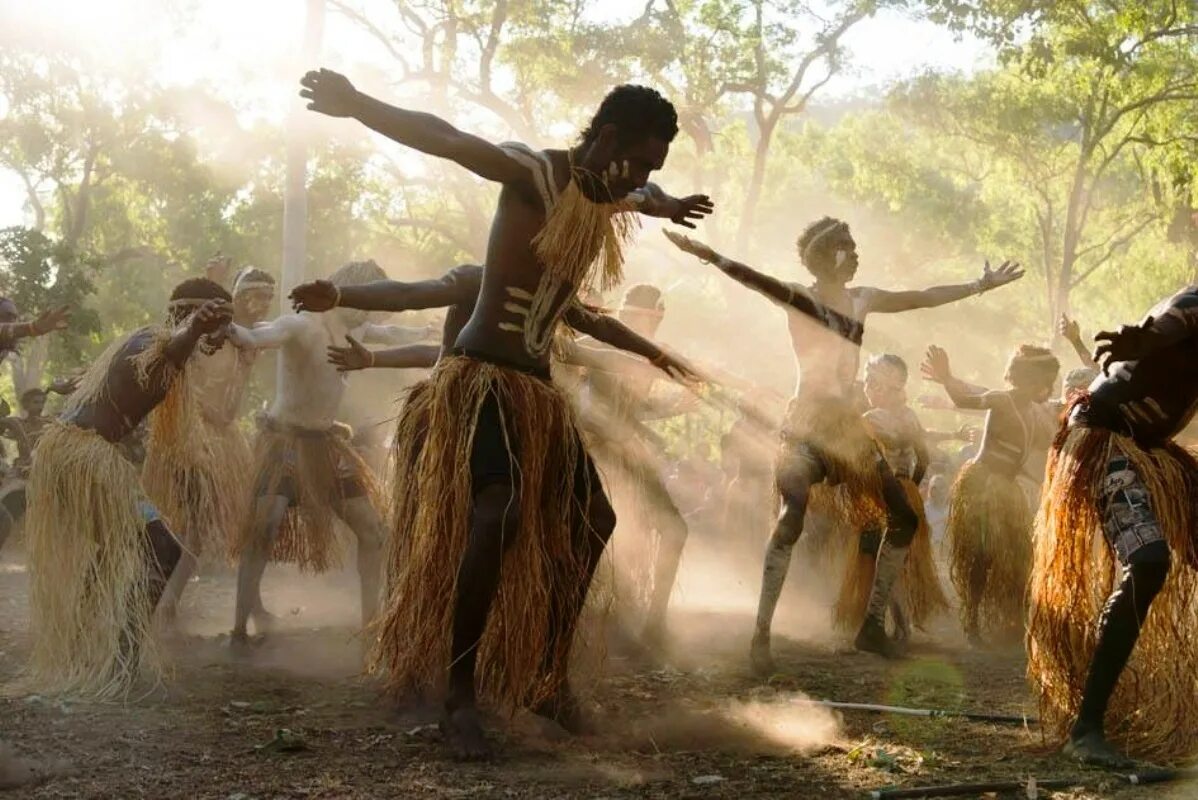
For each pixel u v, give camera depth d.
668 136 4.34
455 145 4.12
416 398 4.75
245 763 4.04
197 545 6.26
